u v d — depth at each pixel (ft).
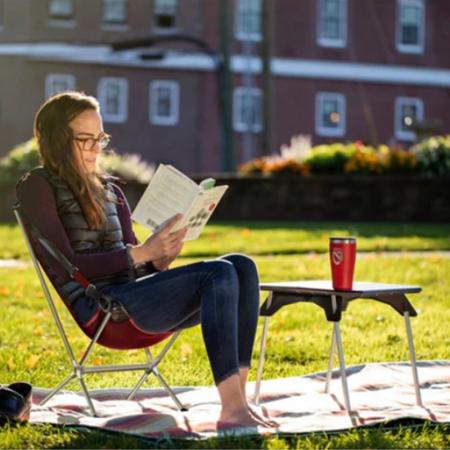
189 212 16.60
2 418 17.34
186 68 152.66
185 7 153.79
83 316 17.17
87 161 17.63
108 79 151.33
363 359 26.16
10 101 148.66
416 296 37.73
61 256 16.87
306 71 157.28
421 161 80.84
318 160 81.35
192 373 24.13
